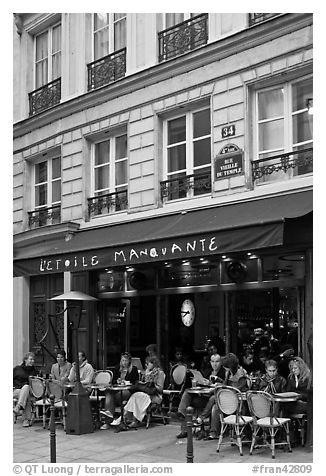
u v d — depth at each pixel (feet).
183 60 42.22
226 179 39.37
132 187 45.80
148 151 44.83
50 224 53.36
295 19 36.22
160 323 43.34
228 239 32.42
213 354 38.14
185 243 34.47
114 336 47.09
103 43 50.98
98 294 48.24
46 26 57.67
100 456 30.58
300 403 30.45
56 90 55.21
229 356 34.04
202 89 41.39
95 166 50.70
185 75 42.55
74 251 41.52
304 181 35.53
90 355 47.98
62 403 37.65
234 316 38.99
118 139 49.08
